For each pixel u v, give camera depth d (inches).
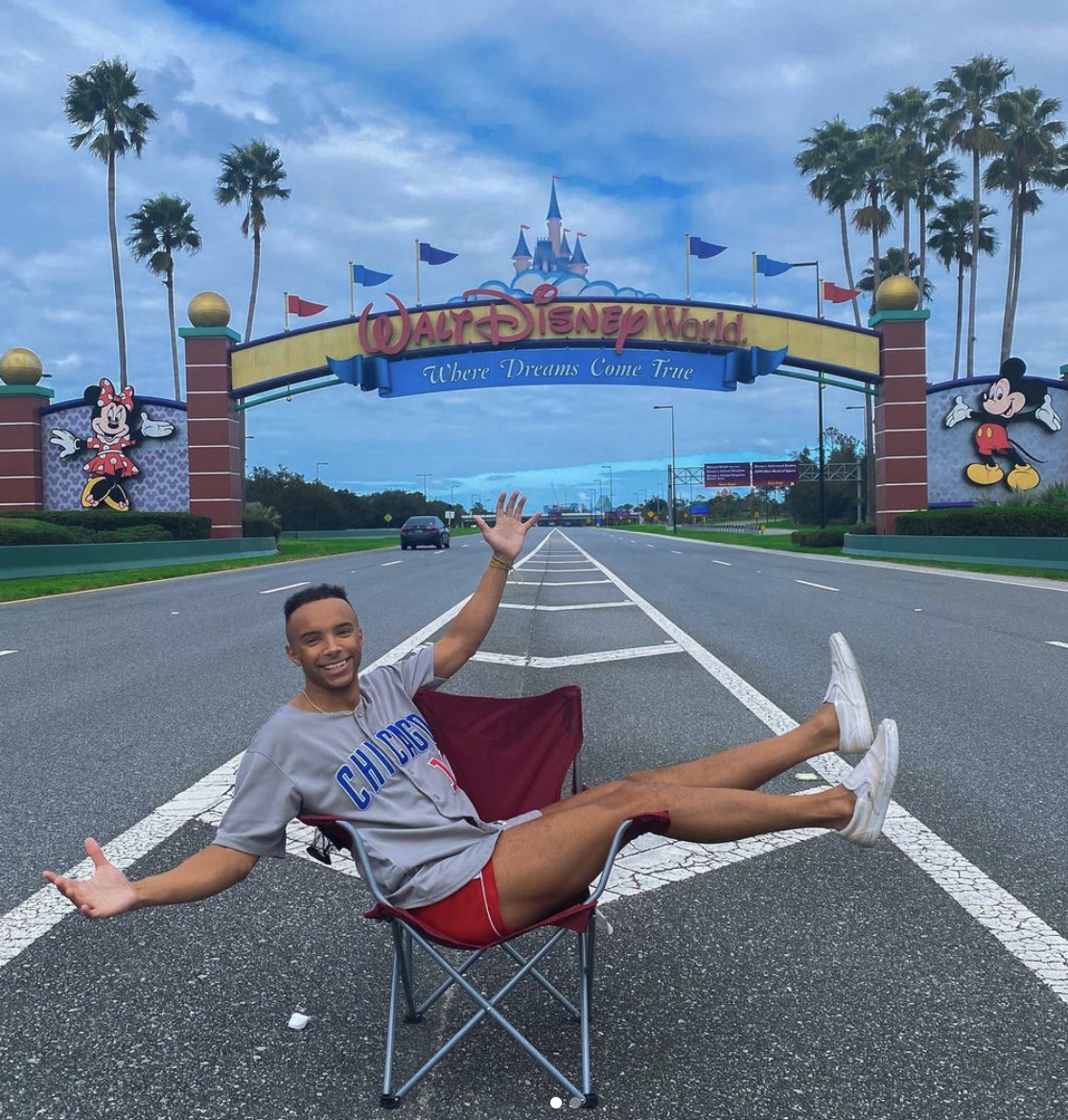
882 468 1376.7
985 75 1914.4
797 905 159.0
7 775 240.4
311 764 113.3
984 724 288.0
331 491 3346.5
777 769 123.4
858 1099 105.0
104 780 235.5
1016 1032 118.6
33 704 330.0
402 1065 113.0
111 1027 122.4
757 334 1354.6
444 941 102.7
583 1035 105.3
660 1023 122.0
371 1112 103.7
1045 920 151.9
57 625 558.6
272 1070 112.3
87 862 180.5
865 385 1393.9
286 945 147.0
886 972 135.0
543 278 1362.0
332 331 1354.6
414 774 116.9
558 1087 107.9
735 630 509.7
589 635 491.8
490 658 415.2
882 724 115.5
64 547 987.9
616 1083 108.5
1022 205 1993.1
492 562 146.6
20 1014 126.0
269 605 675.4
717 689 342.0
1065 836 190.7
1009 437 1433.3
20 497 1401.3
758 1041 117.2
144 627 546.0
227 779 234.7
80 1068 112.9
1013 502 1354.6
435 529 1777.8
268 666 402.6
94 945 146.9
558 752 135.9
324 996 130.6
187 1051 116.6
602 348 1347.2
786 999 127.7
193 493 1375.5
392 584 845.8
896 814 205.6
